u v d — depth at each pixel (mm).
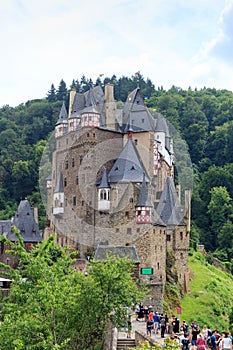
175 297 94625
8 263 111688
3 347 38938
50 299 39719
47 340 37531
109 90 102375
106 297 46969
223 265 142250
